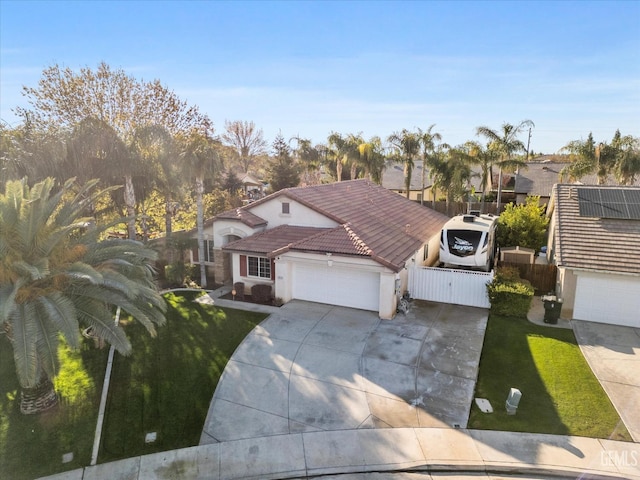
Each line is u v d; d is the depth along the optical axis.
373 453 9.66
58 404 11.64
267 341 15.16
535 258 24.09
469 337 15.20
